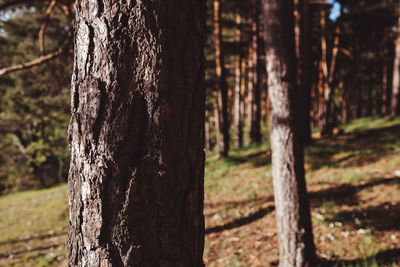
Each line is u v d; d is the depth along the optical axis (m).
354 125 16.08
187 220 1.09
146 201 1.01
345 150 9.94
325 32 20.61
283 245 3.79
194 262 1.14
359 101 38.16
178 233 1.06
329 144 11.03
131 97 0.97
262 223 6.01
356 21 21.84
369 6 20.55
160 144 0.99
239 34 16.77
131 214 1.00
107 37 0.96
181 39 1.01
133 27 0.96
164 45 0.97
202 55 1.11
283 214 3.75
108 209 1.01
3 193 22.34
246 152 13.19
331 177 7.82
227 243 5.35
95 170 1.01
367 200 6.08
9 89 8.10
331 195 6.66
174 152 1.02
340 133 12.70
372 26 22.67
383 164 7.96
